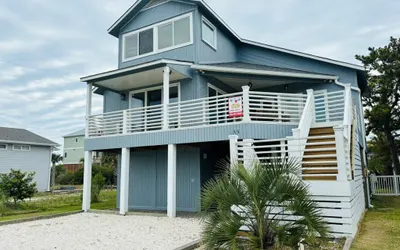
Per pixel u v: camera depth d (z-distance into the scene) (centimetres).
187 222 917
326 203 636
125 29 1458
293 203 480
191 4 1263
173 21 1308
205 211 497
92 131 1245
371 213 1031
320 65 1324
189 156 1181
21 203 1395
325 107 1084
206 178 1179
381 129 2038
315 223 473
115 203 1543
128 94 1394
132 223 919
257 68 1245
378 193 1717
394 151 2005
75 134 4106
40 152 2464
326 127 941
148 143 1090
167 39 1319
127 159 1141
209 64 1254
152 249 611
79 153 4031
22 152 2344
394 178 1702
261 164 511
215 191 494
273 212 564
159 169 1255
